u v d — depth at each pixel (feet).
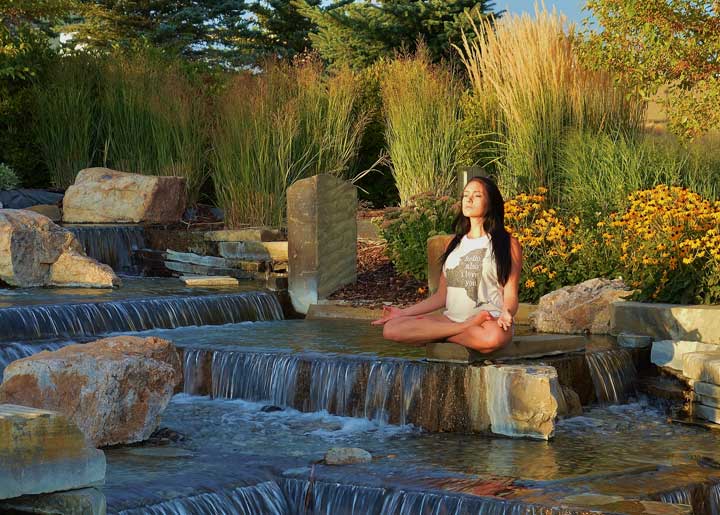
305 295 35.09
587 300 29.14
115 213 44.21
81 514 13.43
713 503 17.13
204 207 48.83
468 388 22.17
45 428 13.19
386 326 23.26
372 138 51.78
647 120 43.01
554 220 32.91
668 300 28.55
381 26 79.87
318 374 24.02
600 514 15.01
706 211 29.94
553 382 21.34
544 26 42.06
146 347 21.59
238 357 25.35
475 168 37.45
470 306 22.47
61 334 28.09
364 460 18.80
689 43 31.68
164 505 15.47
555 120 40.37
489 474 17.81
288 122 43.70
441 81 44.80
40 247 35.63
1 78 51.80
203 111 49.32
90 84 52.39
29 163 51.83
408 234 36.09
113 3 100.63
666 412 24.23
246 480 17.06
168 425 22.27
